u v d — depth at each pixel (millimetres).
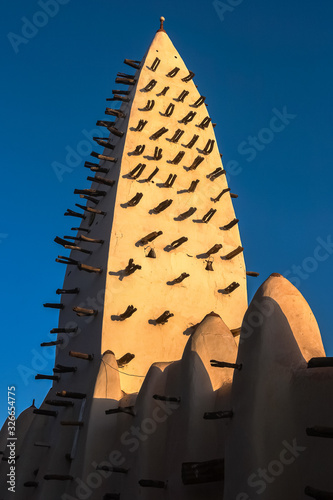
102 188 20859
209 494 11906
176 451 12758
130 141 20578
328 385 9742
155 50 23281
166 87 22062
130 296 18078
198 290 19000
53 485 16422
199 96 22891
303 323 11250
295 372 10523
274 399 10469
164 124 21406
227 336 13570
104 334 17344
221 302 19172
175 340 18047
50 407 19109
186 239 18969
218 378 13031
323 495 8875
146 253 18875
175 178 19953
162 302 18406
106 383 16109
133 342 17547
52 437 17891
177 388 13602
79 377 17656
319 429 8883
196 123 22062
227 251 20094
